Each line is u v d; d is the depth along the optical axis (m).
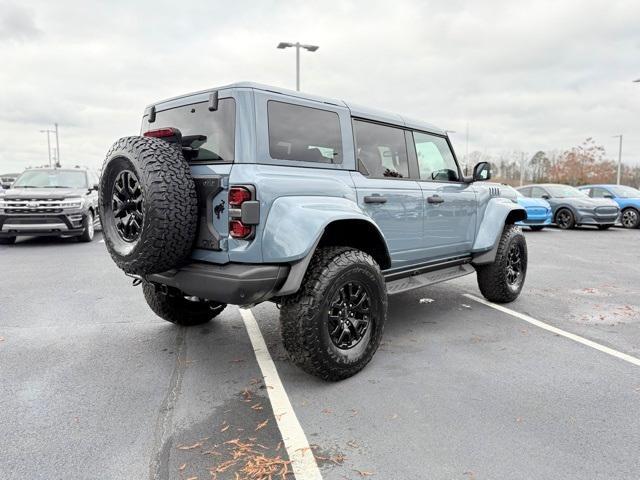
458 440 2.46
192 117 3.25
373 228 3.41
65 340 4.11
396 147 4.09
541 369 3.43
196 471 2.21
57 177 11.23
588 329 4.43
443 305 5.34
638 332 4.35
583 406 2.84
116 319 4.77
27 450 2.38
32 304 5.34
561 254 9.53
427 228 4.22
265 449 2.39
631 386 3.14
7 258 8.62
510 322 4.66
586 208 14.33
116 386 3.17
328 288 2.98
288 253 2.79
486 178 4.75
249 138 2.88
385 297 3.44
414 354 3.74
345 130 3.55
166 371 3.43
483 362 3.57
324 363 3.02
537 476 2.15
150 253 2.80
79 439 2.49
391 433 2.54
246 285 2.72
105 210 3.18
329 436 2.51
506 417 2.70
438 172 4.61
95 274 7.11
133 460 2.30
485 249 4.95
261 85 3.01
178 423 2.67
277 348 3.89
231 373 3.38
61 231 10.19
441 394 3.01
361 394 3.01
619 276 7.15
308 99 3.31
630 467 2.22
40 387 3.14
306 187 3.05
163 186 2.73
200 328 4.46
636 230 14.73
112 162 3.03
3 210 9.70
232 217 2.76
